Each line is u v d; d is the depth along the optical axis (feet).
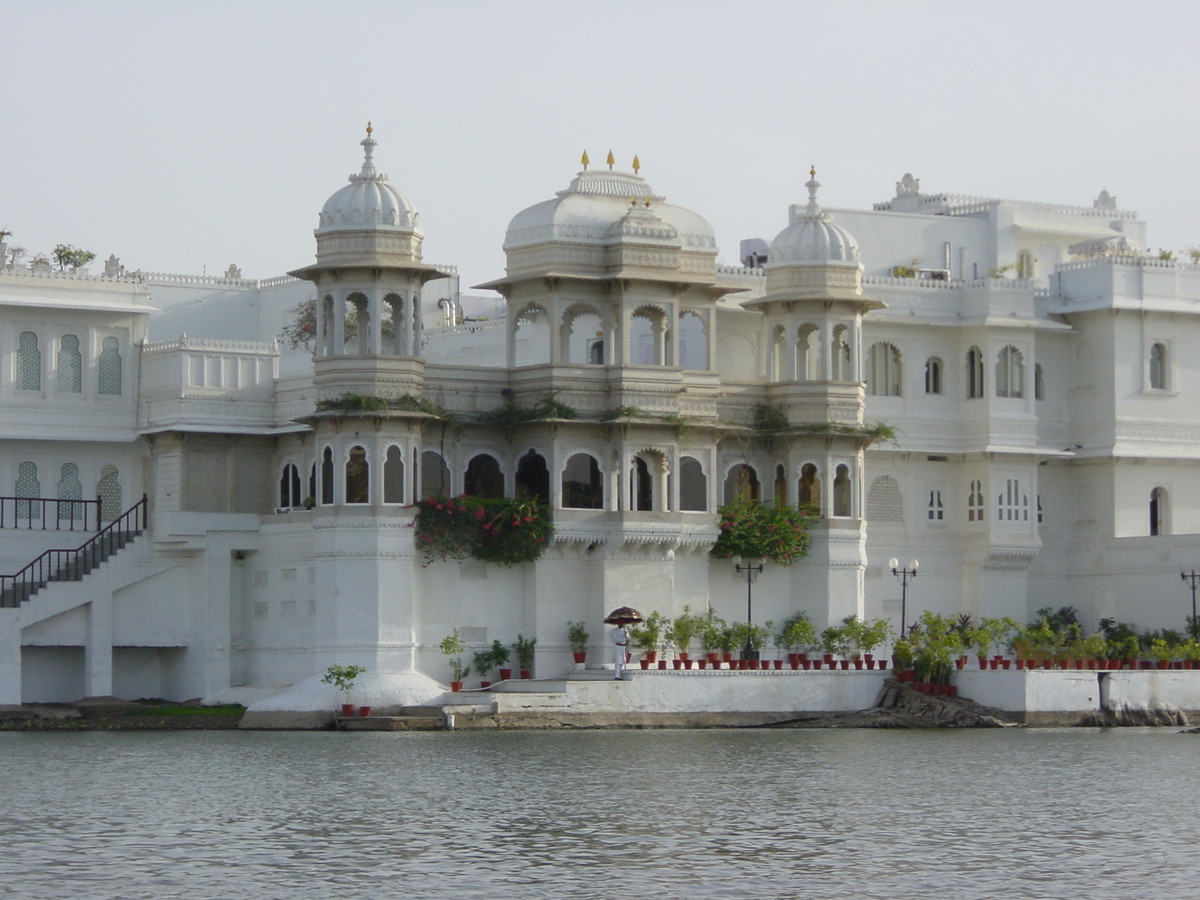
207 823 143.74
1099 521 283.38
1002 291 278.67
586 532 239.71
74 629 235.61
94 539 240.53
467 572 237.25
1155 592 274.36
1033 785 169.58
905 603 253.65
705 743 206.69
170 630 241.14
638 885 122.01
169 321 291.99
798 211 267.80
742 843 136.98
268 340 296.92
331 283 233.35
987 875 126.41
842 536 253.85
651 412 241.14
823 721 233.96
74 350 251.39
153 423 249.96
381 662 228.02
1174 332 286.46
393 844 135.33
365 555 228.63
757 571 252.21
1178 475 286.66
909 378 276.62
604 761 185.26
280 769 176.86
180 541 239.09
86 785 164.76
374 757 188.03
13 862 127.85
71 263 266.98
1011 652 272.10
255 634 241.76
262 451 250.16
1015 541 277.44
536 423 238.27
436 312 331.16
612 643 239.30
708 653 243.19
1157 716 237.45
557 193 248.52
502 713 223.30
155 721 223.30
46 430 248.52
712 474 247.70
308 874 124.47
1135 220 325.42
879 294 275.18
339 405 229.45
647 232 242.17
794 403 254.47
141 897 117.50
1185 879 125.49
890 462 275.59
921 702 237.45
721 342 264.72
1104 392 283.18
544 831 141.18
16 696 229.66
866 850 134.82
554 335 240.53
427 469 239.91
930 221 304.71
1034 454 277.85
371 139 235.40
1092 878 125.59
